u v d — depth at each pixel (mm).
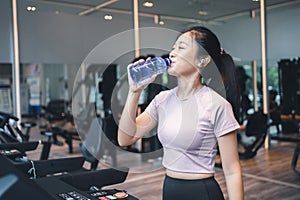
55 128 7062
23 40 5332
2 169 952
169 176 1337
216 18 6539
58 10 5660
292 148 6242
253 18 6520
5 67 6410
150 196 3727
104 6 5949
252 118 5684
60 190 1359
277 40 6324
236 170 1247
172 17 6215
